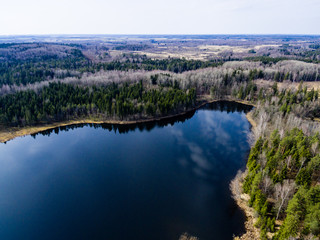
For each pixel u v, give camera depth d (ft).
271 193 189.88
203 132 358.64
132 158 278.87
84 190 216.54
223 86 556.10
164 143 321.93
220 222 173.47
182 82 529.45
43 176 240.12
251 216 175.83
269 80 578.25
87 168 256.93
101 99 425.28
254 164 215.72
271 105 393.50
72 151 298.76
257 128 330.34
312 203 152.66
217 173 241.35
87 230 167.43
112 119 398.83
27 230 168.35
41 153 291.58
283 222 153.58
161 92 462.19
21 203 197.98
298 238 143.84
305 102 394.52
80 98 424.46
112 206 193.67
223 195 204.85
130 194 209.26
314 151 225.76
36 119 370.12
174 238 159.22
